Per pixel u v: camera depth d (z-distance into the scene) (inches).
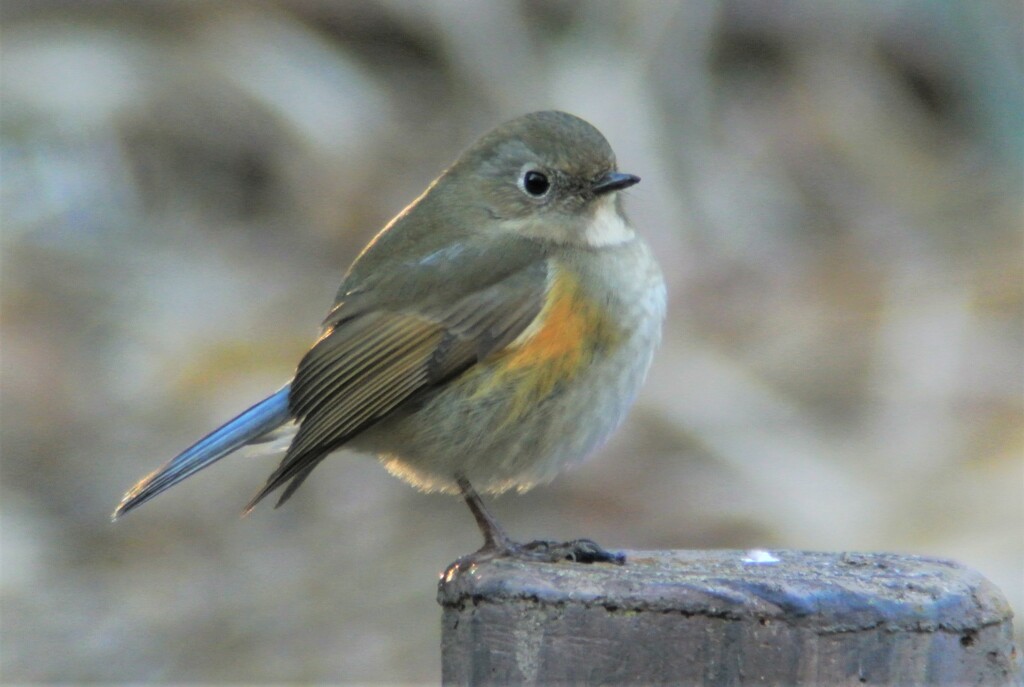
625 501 461.7
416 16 616.1
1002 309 520.1
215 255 559.2
